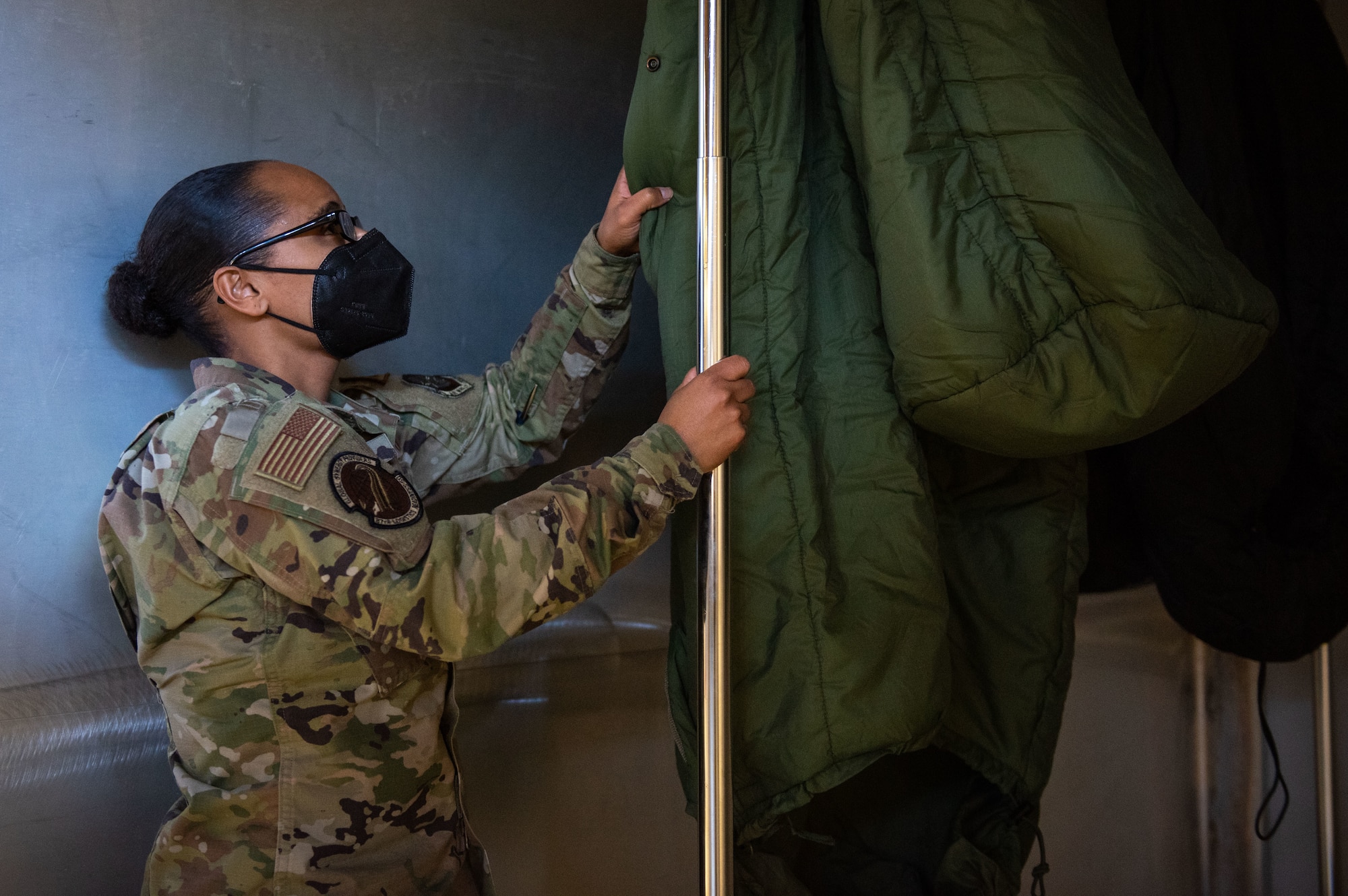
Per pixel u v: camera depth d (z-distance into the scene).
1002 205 1.02
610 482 0.93
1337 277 1.59
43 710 1.17
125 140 1.23
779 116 1.05
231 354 1.09
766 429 1.03
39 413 1.19
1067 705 1.89
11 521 1.17
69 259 1.20
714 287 0.97
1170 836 1.99
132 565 0.95
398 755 0.97
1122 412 0.99
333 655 0.93
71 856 1.17
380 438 1.13
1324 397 1.59
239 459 0.89
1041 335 1.00
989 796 1.27
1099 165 0.98
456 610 0.87
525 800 1.42
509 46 1.46
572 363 1.30
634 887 1.49
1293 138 1.60
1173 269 0.96
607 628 1.49
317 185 1.10
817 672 1.02
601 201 1.54
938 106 1.03
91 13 1.22
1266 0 1.61
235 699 0.92
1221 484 1.47
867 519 1.05
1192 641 2.03
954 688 1.27
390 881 0.96
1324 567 1.56
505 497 1.43
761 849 1.26
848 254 1.10
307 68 1.33
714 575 0.96
